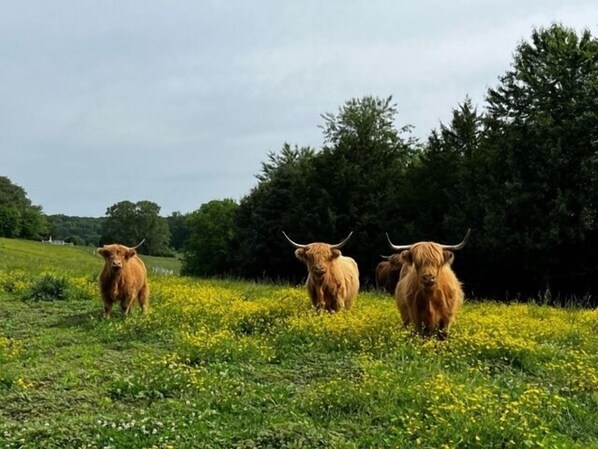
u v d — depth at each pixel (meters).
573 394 8.72
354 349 11.21
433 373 9.29
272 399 8.41
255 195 58.81
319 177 49.78
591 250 33.56
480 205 34.59
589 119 32.31
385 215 44.72
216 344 10.88
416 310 11.54
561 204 31.42
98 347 12.23
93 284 21.19
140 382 9.11
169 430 7.24
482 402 7.52
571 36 35.72
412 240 41.00
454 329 12.15
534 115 34.28
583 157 32.25
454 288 11.76
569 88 34.31
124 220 119.06
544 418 7.53
